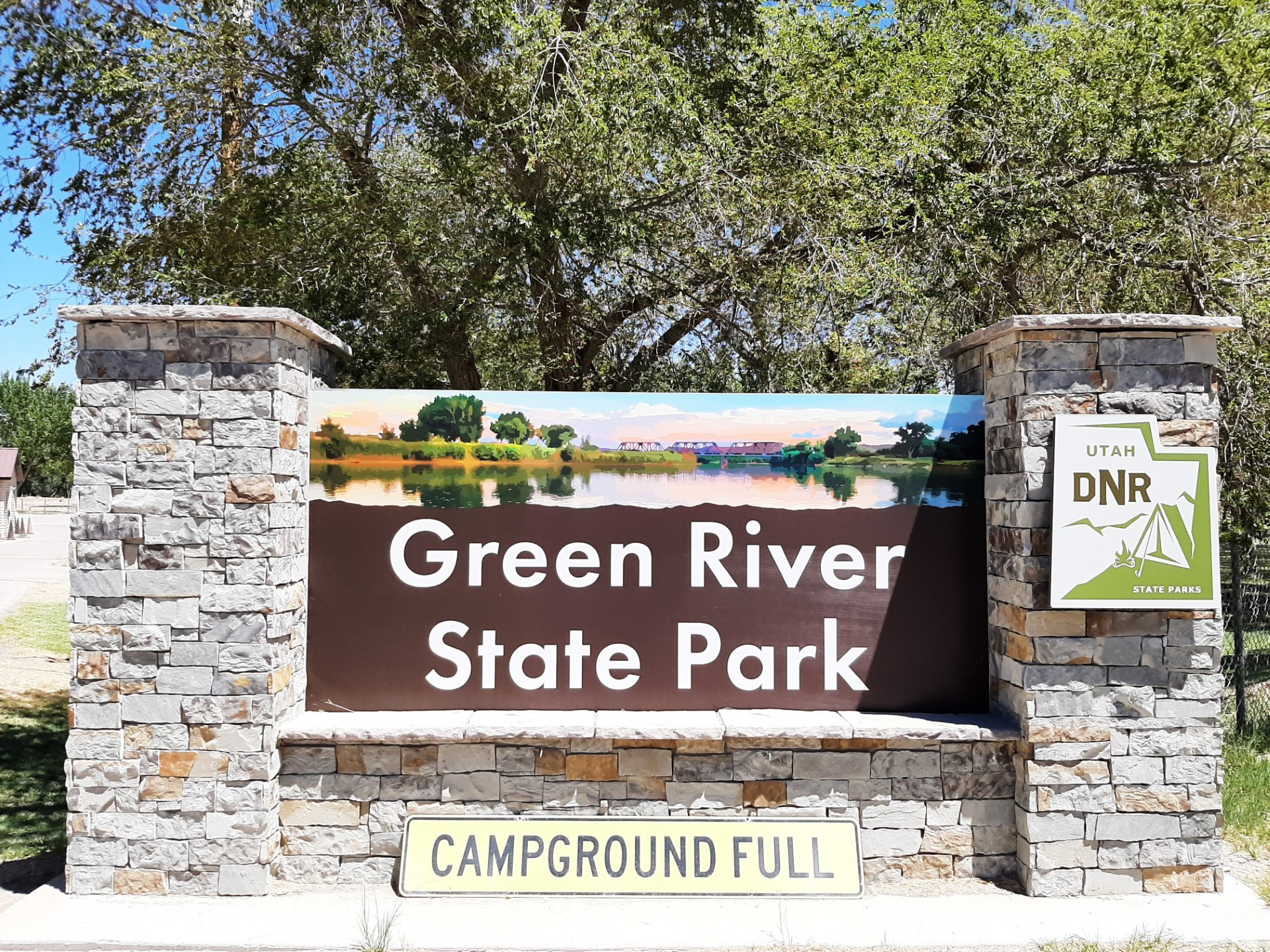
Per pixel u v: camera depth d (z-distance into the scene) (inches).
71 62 358.9
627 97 346.9
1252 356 341.7
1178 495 216.2
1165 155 357.7
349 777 222.5
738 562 239.9
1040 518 220.1
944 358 275.3
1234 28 364.8
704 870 215.3
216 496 216.2
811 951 189.0
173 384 217.0
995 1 473.7
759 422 241.8
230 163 382.9
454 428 239.9
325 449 239.0
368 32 376.8
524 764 224.1
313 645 236.5
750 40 404.2
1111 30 404.5
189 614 215.6
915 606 240.8
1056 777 218.2
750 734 221.0
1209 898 215.9
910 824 225.3
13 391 2012.8
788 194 370.0
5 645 557.3
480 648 237.3
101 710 215.3
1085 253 385.4
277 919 202.4
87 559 215.6
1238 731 348.8
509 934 195.5
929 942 192.9
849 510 241.3
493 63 368.2
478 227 367.6
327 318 371.6
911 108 380.8
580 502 239.9
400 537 238.4
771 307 383.2
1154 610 217.6
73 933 195.0
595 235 366.9
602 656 237.6
